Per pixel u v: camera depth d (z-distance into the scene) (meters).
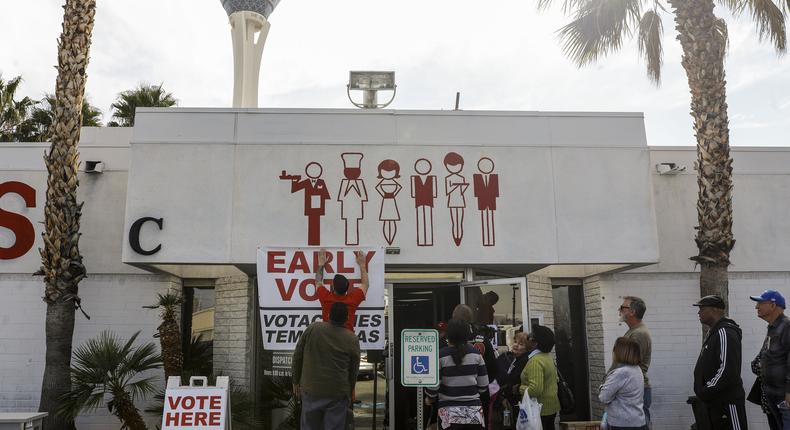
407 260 8.80
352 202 8.91
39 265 10.16
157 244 8.64
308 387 6.20
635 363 6.01
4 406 9.85
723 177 9.21
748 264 10.65
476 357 6.07
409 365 6.01
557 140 9.26
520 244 8.93
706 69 9.41
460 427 5.86
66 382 8.74
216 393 6.90
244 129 9.02
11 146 10.41
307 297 7.69
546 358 7.09
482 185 9.05
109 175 10.55
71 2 9.36
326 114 9.14
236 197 8.82
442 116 9.21
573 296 11.62
